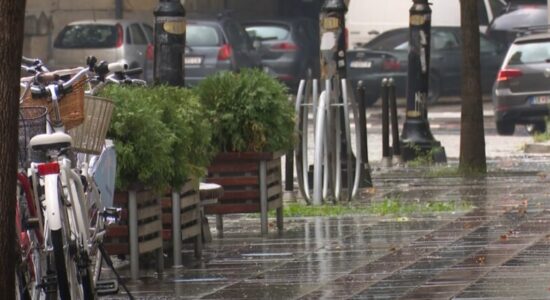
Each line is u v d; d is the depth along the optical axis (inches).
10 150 353.1
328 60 934.4
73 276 444.5
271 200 740.7
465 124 1045.8
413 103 1192.2
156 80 789.2
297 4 2506.2
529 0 2130.9
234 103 719.7
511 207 821.9
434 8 2011.6
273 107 723.4
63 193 441.1
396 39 1969.7
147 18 2176.4
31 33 2165.4
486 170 1059.9
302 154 846.5
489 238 687.1
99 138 505.0
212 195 689.6
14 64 350.9
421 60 1193.4
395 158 1187.3
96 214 499.2
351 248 674.2
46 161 450.0
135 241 590.9
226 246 701.3
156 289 575.5
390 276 581.9
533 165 1125.7
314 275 595.2
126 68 514.9
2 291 353.7
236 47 1916.8
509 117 1499.8
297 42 2052.2
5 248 354.3
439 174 1047.6
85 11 2174.0
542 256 620.1
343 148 930.1
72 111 481.4
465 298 519.8
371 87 1937.7
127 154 573.0
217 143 724.7
